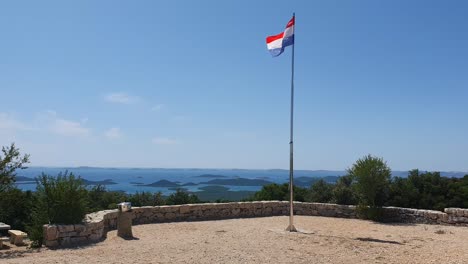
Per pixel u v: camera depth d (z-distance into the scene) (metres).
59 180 12.08
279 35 15.09
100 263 8.74
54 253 9.97
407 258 9.85
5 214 12.86
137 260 9.10
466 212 15.90
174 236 12.86
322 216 18.88
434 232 14.45
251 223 16.17
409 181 20.89
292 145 14.38
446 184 20.94
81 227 11.56
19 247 11.89
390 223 16.88
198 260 9.23
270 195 26.31
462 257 9.99
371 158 18.30
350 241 12.20
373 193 17.78
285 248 10.90
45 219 11.83
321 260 9.51
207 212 17.48
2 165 11.88
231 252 10.20
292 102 14.37
